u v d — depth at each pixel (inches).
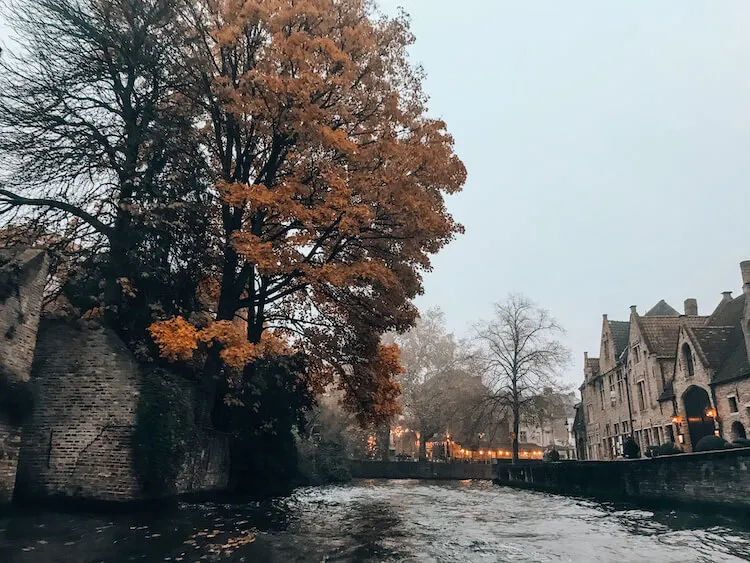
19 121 678.5
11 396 481.4
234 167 861.2
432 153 717.3
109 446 559.5
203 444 692.7
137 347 652.7
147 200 677.3
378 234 775.1
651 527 550.3
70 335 588.7
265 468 885.2
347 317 904.9
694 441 1304.1
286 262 680.4
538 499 986.7
